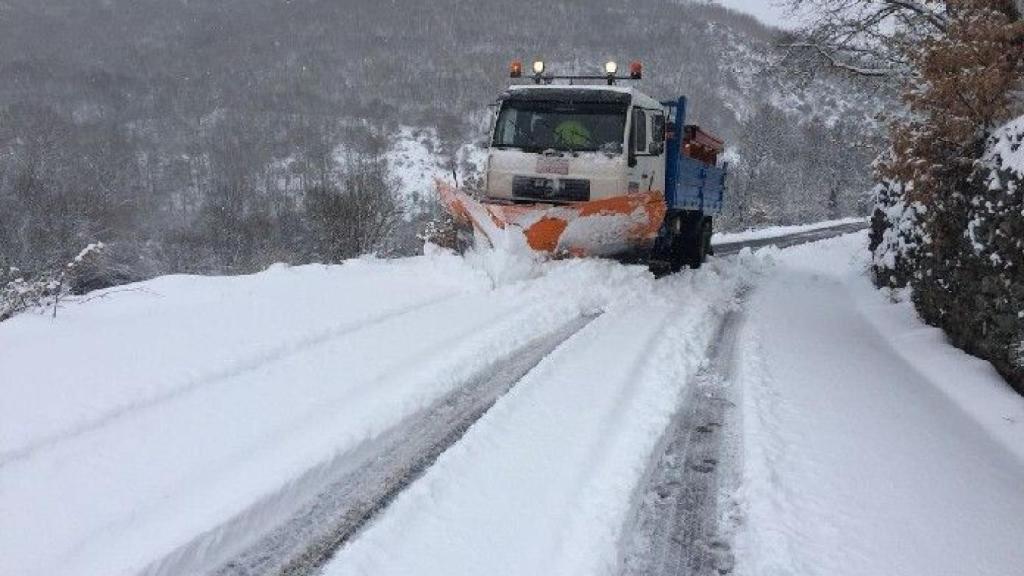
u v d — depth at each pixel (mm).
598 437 4039
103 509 3055
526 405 4480
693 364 5746
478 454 3762
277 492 3283
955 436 4410
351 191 14055
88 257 8523
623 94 9281
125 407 4109
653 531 3240
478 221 8875
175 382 4523
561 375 5125
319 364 5105
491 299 7625
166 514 3043
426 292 7871
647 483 3682
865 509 3354
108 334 5504
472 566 2812
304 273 8586
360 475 3594
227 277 8148
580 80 11078
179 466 3473
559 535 3051
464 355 5441
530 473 3582
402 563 2818
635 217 8719
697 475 3791
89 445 3641
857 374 5648
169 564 2752
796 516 3268
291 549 2951
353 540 3023
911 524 3238
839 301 9711
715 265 12453
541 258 8758
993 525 3285
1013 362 5289
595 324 6871
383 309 6812
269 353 5242
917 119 7227
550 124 9469
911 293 8523
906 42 8945
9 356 4844
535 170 9367
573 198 9258
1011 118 6426
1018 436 4477
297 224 22828
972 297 6160
